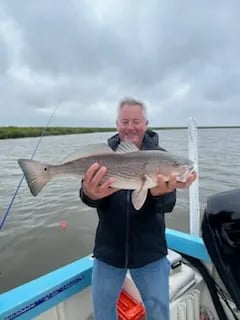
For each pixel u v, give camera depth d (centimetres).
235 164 1838
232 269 192
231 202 198
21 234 824
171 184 203
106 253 231
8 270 673
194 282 283
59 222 907
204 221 207
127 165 199
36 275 654
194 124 297
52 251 745
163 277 233
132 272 232
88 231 848
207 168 1708
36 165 196
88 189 199
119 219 227
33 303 217
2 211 991
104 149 201
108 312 232
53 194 1194
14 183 1302
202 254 283
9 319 204
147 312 234
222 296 272
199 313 288
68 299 257
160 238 235
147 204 224
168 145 2159
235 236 191
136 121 231
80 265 259
